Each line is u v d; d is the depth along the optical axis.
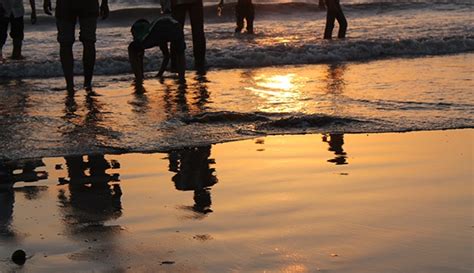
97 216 4.72
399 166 5.96
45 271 3.74
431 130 7.35
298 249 4.00
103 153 6.56
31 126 7.72
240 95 9.64
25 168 6.06
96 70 13.00
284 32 19.30
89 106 9.02
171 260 3.88
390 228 4.34
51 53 15.34
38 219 4.67
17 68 12.78
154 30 10.99
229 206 4.88
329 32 17.22
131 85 11.02
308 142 6.91
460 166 5.94
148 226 4.48
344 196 5.07
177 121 7.86
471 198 4.98
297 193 5.17
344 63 13.73
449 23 20.53
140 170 5.96
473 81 10.46
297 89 10.07
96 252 4.02
